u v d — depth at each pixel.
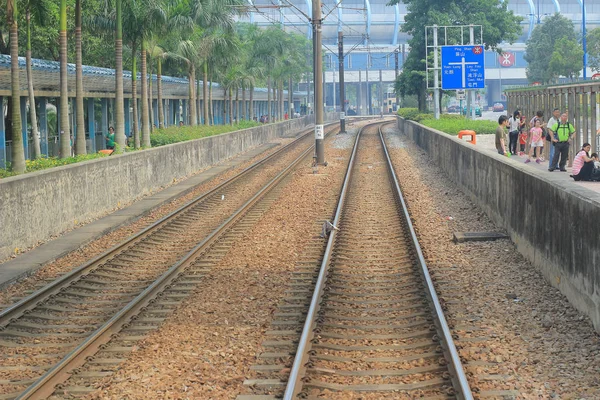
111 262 15.66
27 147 36.62
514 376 8.83
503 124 27.25
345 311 11.83
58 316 12.00
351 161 38.91
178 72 65.38
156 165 29.02
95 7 35.56
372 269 14.80
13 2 23.47
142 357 9.81
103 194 22.75
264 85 108.75
